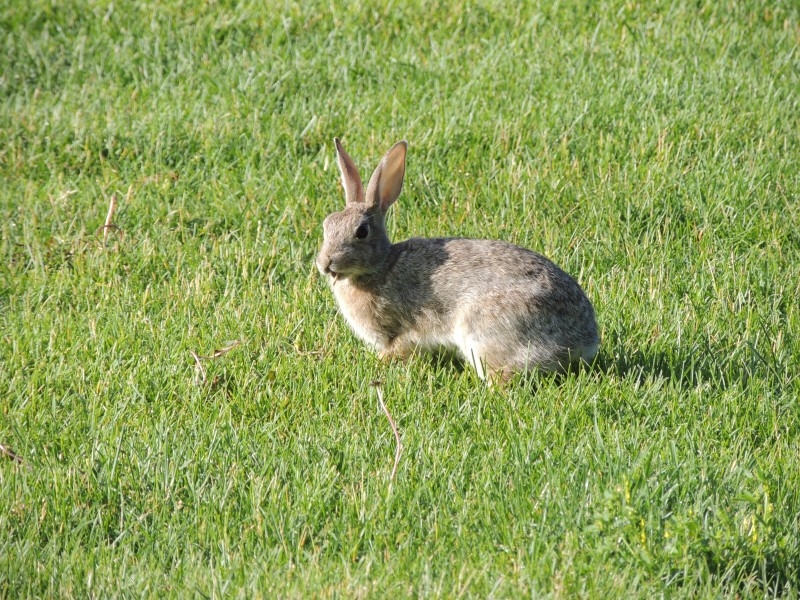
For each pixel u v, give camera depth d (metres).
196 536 13.88
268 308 19.86
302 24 32.22
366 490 14.39
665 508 13.74
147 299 20.45
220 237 22.70
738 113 26.69
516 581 12.45
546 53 29.86
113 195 23.12
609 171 23.86
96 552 13.59
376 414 16.53
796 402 16.69
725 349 18.34
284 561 13.27
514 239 21.94
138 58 31.00
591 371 17.59
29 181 24.95
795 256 21.45
